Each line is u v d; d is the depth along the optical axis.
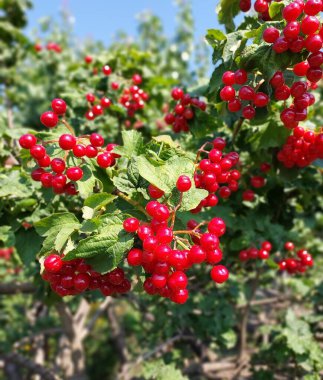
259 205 3.52
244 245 3.36
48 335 8.19
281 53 1.78
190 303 4.17
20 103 7.29
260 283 4.99
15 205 2.54
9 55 6.58
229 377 4.50
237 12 2.37
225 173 2.01
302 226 4.88
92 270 1.73
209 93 2.49
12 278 5.87
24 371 8.67
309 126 2.83
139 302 4.81
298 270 3.34
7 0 6.46
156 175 1.71
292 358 3.75
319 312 4.46
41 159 1.91
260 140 2.78
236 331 5.89
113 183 1.94
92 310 11.65
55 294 2.78
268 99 1.94
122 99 3.93
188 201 1.72
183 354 4.65
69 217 1.79
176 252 1.55
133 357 8.09
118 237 1.61
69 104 3.77
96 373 11.35
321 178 3.43
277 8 1.87
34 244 2.45
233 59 1.93
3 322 8.90
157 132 4.58
